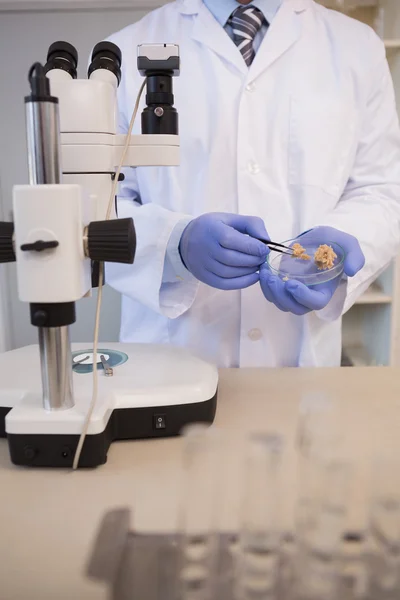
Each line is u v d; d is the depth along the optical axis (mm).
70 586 404
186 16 1133
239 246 826
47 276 521
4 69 1841
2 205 1906
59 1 1775
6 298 1901
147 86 682
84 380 661
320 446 442
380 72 1131
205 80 1075
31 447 564
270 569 387
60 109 637
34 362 731
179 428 640
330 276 837
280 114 1051
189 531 417
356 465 436
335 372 864
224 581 386
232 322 1071
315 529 396
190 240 864
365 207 1067
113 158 678
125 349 784
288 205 1058
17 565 426
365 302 1886
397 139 1150
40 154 526
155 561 410
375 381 819
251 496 403
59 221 510
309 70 1077
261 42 1089
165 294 969
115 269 966
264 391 778
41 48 1836
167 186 1082
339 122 1072
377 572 387
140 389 637
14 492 526
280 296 817
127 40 1138
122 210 1004
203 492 439
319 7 1184
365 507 430
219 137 1045
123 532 443
